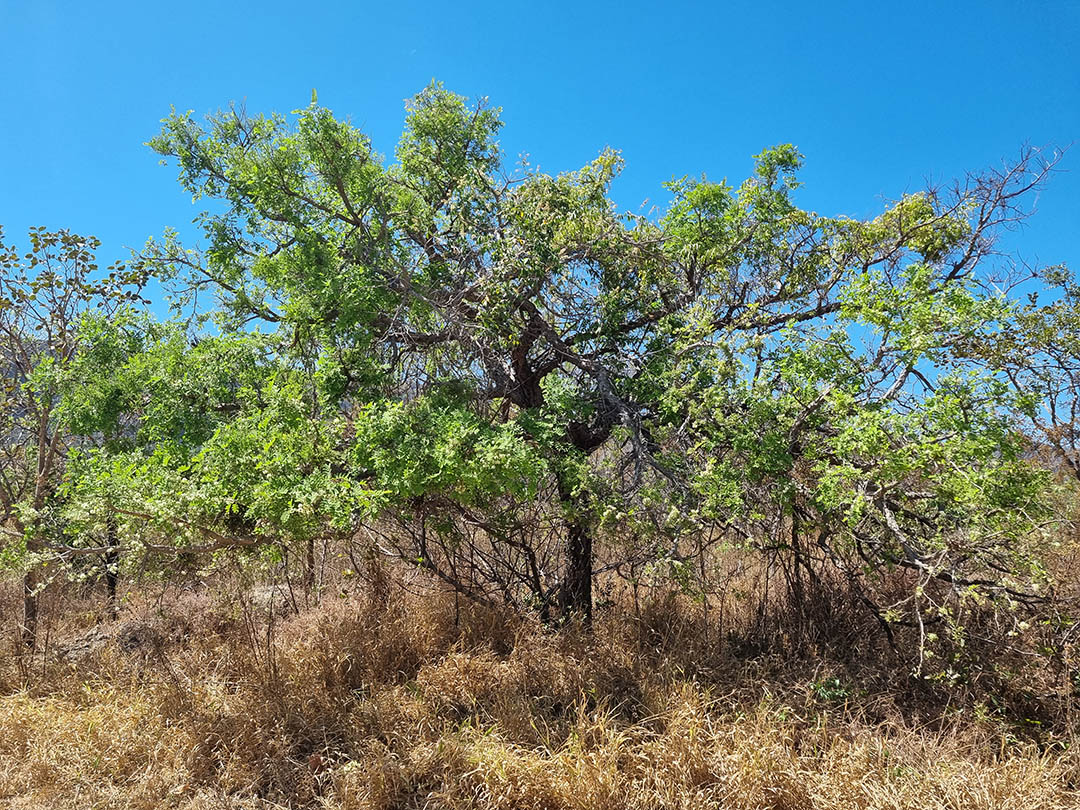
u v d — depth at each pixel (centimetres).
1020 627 493
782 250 815
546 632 725
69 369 696
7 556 611
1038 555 546
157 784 488
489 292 715
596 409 753
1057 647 558
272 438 540
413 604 775
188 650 754
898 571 664
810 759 477
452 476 550
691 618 725
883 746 490
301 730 553
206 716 563
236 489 537
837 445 532
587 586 786
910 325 516
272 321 826
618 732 515
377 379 701
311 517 516
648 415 739
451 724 550
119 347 700
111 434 701
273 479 521
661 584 740
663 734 514
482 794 467
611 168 794
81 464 621
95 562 678
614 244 771
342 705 588
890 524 528
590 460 754
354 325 673
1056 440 723
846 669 618
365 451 570
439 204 838
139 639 798
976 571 559
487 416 773
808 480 614
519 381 816
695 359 686
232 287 836
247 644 707
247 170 720
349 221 748
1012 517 489
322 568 890
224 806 468
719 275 812
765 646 683
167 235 859
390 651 675
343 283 682
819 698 575
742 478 593
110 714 577
